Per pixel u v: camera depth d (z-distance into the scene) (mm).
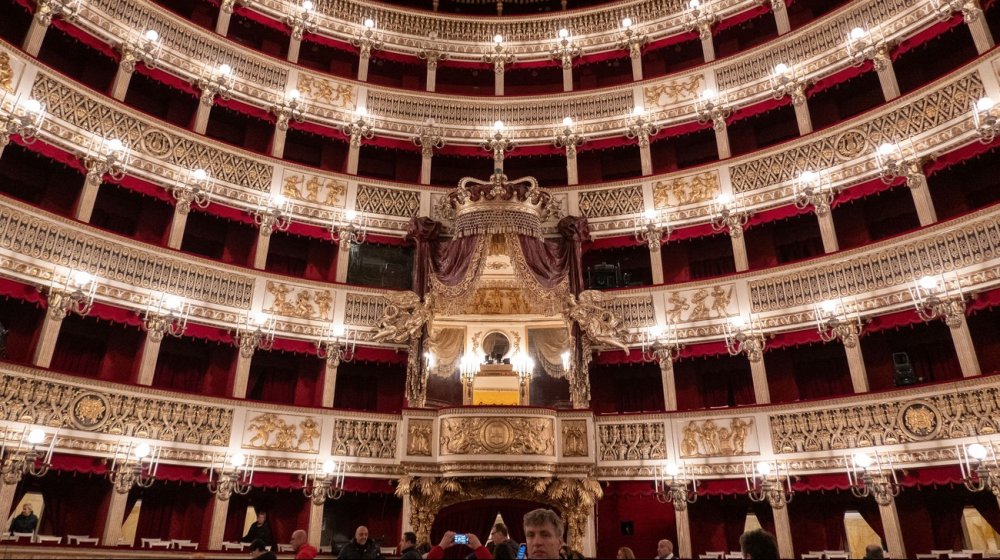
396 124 29641
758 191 25781
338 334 24703
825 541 21938
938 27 23344
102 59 25594
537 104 30734
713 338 24250
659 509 24094
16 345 20891
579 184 28500
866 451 20125
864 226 24969
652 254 26672
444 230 27156
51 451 18109
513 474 21328
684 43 31312
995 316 21281
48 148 21359
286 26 29891
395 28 32250
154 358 21656
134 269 22062
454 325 26344
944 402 19188
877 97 26656
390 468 22953
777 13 28312
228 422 21844
